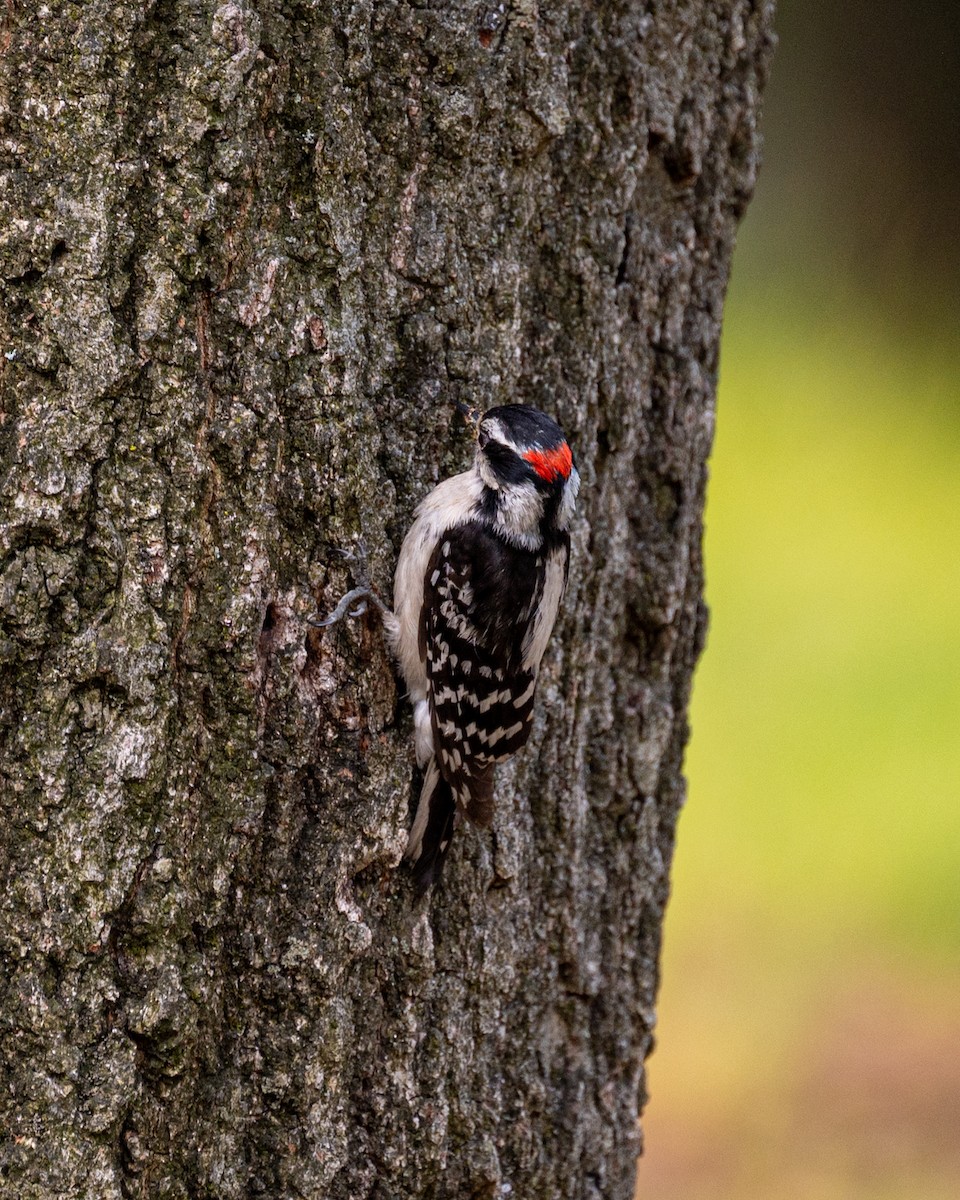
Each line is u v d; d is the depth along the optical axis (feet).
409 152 24.44
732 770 60.08
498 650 25.09
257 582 22.57
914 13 105.29
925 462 83.05
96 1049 21.18
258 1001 23.13
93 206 21.02
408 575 25.05
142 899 21.53
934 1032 48.85
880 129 105.09
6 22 20.62
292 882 23.43
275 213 22.67
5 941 20.89
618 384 28.09
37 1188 20.88
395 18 23.98
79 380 21.06
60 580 21.06
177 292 21.61
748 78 30.68
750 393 88.22
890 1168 43.29
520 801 27.20
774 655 66.69
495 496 25.67
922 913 53.52
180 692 22.03
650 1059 48.39
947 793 58.34
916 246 101.96
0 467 20.88
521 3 24.94
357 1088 24.73
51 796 21.02
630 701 29.91
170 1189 22.06
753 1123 45.47
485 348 25.70
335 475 23.41
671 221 29.12
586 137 26.50
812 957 51.39
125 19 20.95
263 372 22.52
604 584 28.68
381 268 24.44
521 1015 27.50
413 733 25.32
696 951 52.54
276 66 22.35
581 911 28.73
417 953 25.07
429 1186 25.62
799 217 104.22
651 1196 42.73
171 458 21.70
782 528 76.23
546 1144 28.22
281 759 23.17
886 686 64.69
